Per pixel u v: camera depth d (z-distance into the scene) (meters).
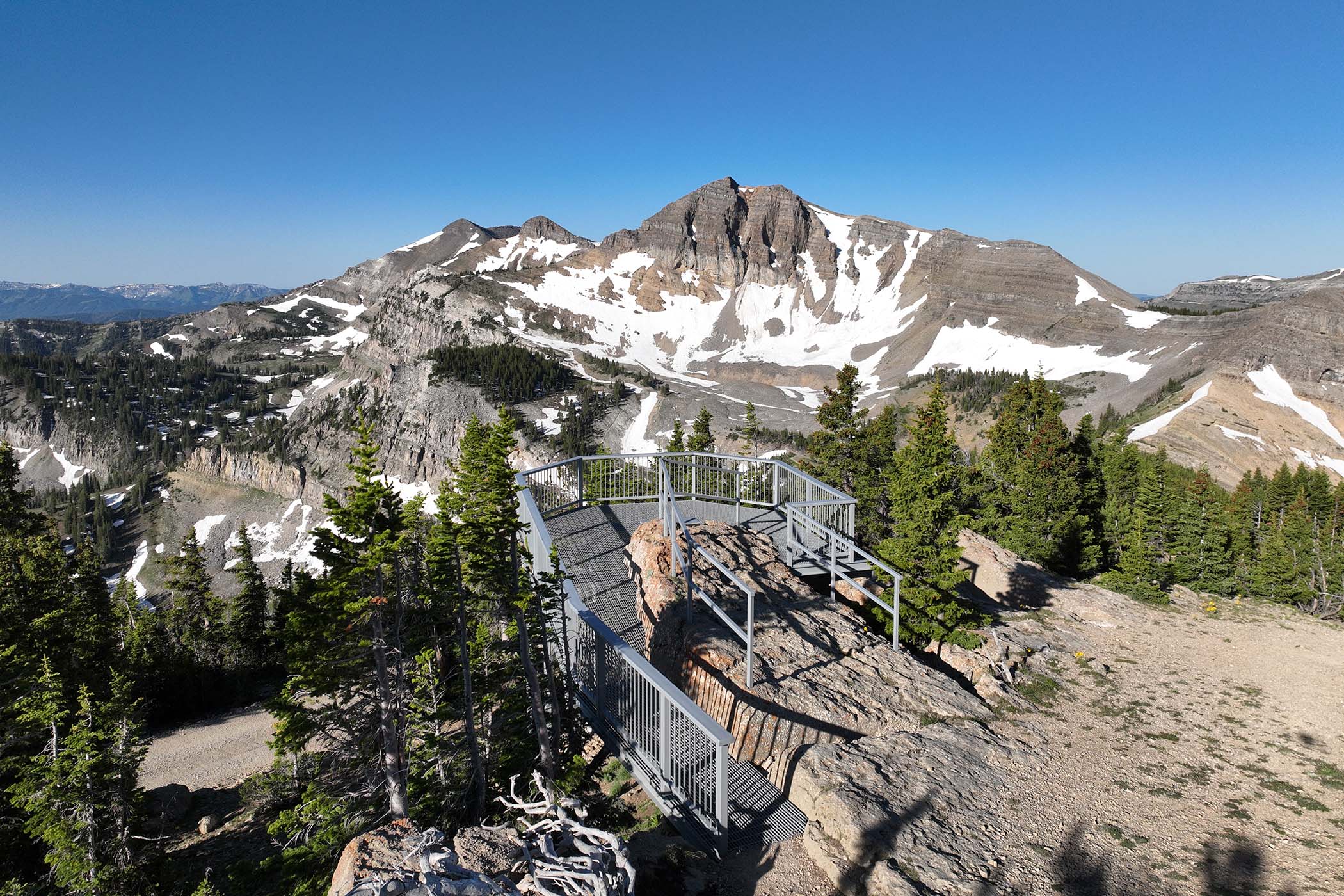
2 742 20.16
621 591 14.07
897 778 9.12
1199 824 9.27
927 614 15.90
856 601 15.98
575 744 12.45
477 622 16.16
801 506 15.91
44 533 34.56
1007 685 14.55
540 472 18.75
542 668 13.64
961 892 7.20
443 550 13.76
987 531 36.81
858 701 11.06
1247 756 11.89
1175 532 42.16
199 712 37.06
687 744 9.50
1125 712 13.91
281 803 22.36
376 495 13.07
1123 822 9.15
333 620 13.48
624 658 9.59
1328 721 13.76
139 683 32.88
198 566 47.25
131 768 17.97
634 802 9.66
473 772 14.10
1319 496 61.22
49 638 25.91
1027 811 9.06
